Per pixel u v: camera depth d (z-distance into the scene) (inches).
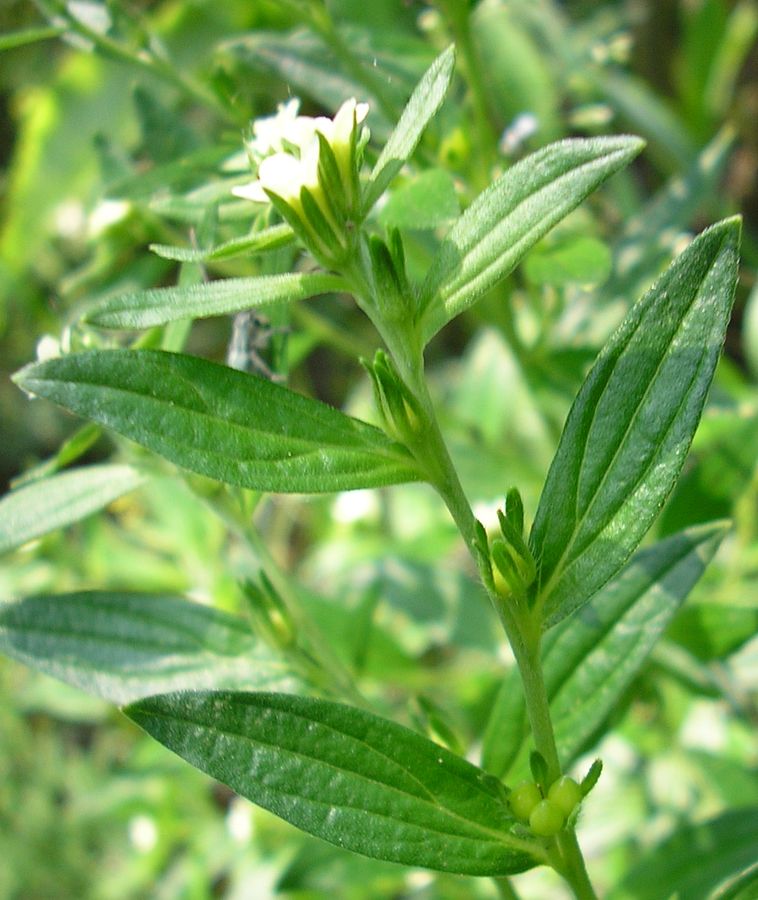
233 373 7.4
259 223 9.2
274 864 15.7
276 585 9.8
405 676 15.1
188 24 18.4
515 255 7.2
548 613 7.4
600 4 24.8
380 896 15.1
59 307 13.8
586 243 11.4
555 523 7.4
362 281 7.5
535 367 13.7
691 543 9.3
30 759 21.0
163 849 17.6
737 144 25.3
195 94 12.2
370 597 15.0
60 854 20.5
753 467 13.4
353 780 7.3
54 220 21.5
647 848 14.2
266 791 7.2
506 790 7.6
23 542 9.2
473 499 16.1
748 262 21.8
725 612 12.1
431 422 7.4
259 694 7.2
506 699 9.0
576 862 7.6
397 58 12.3
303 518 21.0
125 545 16.6
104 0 12.0
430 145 11.8
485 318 13.9
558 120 16.6
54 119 21.5
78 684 9.4
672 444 7.3
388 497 19.6
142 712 7.1
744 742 15.9
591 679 9.1
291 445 7.4
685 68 23.4
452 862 7.4
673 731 15.1
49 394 7.1
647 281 14.7
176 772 16.4
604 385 7.4
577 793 7.5
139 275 13.0
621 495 7.3
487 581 7.2
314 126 7.4
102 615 9.6
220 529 13.6
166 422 7.2
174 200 10.2
